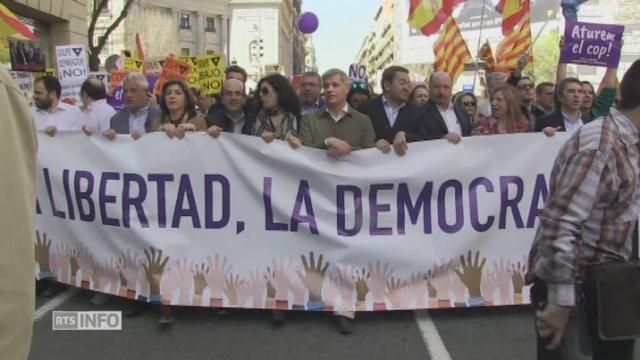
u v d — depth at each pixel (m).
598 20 50.50
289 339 4.25
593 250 2.19
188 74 11.31
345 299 4.49
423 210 4.55
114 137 4.80
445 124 5.85
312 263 4.53
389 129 5.84
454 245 4.56
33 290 1.54
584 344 2.29
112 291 4.78
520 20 9.59
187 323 4.57
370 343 4.16
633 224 2.19
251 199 4.56
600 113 6.74
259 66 93.44
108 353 4.02
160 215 4.65
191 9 81.12
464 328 4.41
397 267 4.52
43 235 5.06
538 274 2.23
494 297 4.59
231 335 4.33
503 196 4.58
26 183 1.53
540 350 2.43
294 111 5.25
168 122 5.53
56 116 6.44
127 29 53.81
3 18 5.74
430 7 9.87
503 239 4.60
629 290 2.14
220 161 4.59
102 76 12.46
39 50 12.41
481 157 4.57
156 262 4.61
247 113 5.66
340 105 4.95
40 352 4.02
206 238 4.60
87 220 4.86
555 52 46.34
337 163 4.52
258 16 93.88
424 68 43.12
